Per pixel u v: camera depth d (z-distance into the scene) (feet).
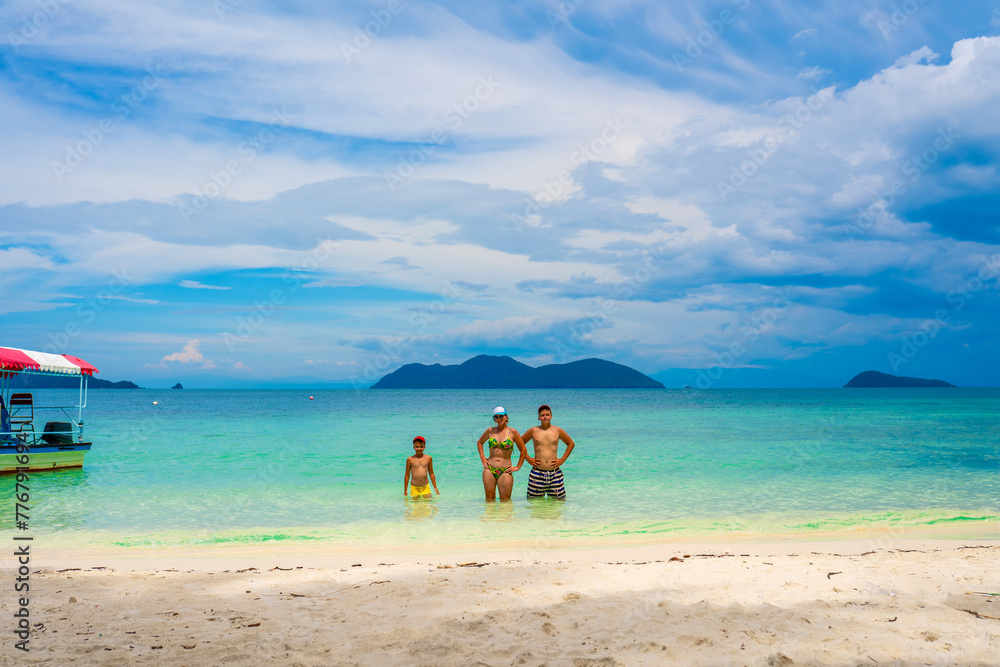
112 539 31.96
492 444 43.27
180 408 227.40
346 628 16.22
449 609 17.93
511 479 42.86
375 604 18.57
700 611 17.02
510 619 16.63
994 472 56.24
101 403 289.53
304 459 68.44
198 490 47.93
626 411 185.98
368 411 201.87
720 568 23.03
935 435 97.30
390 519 37.11
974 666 12.69
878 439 89.66
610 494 45.52
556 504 41.73
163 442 89.30
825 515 37.83
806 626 15.58
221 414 179.63
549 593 19.66
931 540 30.83
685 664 13.26
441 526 35.09
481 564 24.64
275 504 42.11
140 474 57.41
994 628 15.11
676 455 70.74
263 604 18.70
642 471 57.98
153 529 34.55
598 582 21.12
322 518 37.50
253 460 67.51
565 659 13.56
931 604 17.20
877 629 15.20
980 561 23.85
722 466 61.36
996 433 99.35
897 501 42.50
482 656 13.94
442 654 14.07
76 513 39.42
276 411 202.49
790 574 21.84
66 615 17.62
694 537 31.94
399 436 98.78
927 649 13.70
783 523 35.60
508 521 36.42
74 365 62.03
